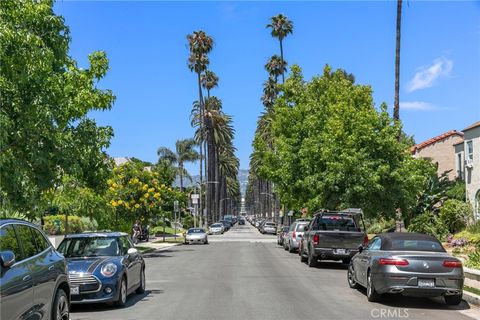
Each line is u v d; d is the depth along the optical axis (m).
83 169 15.49
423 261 12.46
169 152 102.62
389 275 12.48
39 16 12.78
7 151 11.93
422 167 29.08
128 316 11.37
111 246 13.57
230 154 112.88
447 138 50.50
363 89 32.53
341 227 23.77
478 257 19.17
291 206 38.28
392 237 13.68
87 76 15.89
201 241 44.88
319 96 35.31
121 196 34.25
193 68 70.75
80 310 12.20
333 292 14.84
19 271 6.98
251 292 14.80
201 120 71.38
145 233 45.50
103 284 11.98
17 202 11.83
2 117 11.14
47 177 13.02
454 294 12.51
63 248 13.46
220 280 17.80
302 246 25.20
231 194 160.62
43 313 7.59
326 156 28.19
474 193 34.78
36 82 12.12
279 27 62.41
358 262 14.65
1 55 11.10
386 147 28.14
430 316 11.41
